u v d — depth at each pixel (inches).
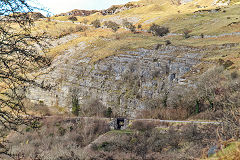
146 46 3250.5
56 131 1507.1
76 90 2810.0
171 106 2069.4
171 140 1021.2
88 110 2500.0
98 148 1139.3
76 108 2426.2
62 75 2987.2
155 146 1012.5
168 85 2541.8
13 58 262.4
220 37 3363.7
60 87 2874.0
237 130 344.8
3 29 250.1
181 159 597.9
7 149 274.8
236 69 2133.4
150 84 2620.6
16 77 255.4
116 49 3309.5
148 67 2792.8
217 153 325.4
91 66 3061.0
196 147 650.2
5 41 262.8
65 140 1363.2
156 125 1508.4
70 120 1759.4
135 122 1598.2
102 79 2851.9
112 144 1144.8
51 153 956.0
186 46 3085.6
